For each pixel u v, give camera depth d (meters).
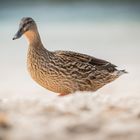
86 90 13.67
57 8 77.38
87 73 13.49
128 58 35.38
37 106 9.29
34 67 13.29
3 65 33.22
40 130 7.83
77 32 53.81
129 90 19.05
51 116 8.66
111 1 80.38
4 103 9.70
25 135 7.64
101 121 8.30
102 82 13.83
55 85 13.28
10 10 74.00
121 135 7.68
